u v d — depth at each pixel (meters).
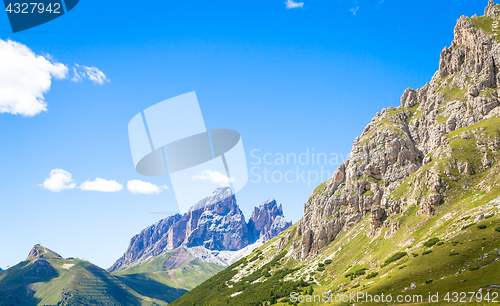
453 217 191.75
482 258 141.12
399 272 161.50
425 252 168.50
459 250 153.00
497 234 150.50
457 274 138.62
